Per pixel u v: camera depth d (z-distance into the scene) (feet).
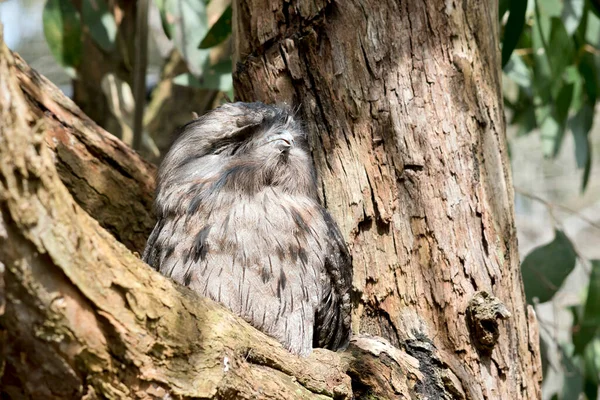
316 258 24.75
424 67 26.68
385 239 26.23
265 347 20.68
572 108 41.68
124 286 16.92
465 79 26.78
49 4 37.58
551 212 41.01
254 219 24.47
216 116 27.73
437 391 24.76
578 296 50.24
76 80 44.27
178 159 27.25
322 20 27.30
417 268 25.90
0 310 14.96
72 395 16.63
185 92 45.60
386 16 26.99
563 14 38.22
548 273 36.96
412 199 26.18
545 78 38.17
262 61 28.14
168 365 17.63
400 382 23.89
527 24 40.88
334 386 22.22
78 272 15.96
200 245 24.14
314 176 26.73
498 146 27.22
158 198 27.04
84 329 16.21
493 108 27.32
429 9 26.91
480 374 25.18
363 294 26.14
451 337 25.32
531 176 68.64
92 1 37.83
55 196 15.48
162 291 17.93
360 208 26.45
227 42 42.55
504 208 26.94
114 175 29.86
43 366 16.12
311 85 27.43
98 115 44.21
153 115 45.50
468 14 27.22
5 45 14.88
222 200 24.99
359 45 27.02
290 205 25.25
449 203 26.05
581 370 41.55
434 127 26.40
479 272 25.79
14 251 14.85
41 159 15.15
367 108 26.81
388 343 24.93
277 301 23.76
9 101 14.56
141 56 39.29
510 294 26.40
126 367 16.99
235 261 23.90
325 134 27.12
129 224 29.96
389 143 26.53
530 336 27.07
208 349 18.58
